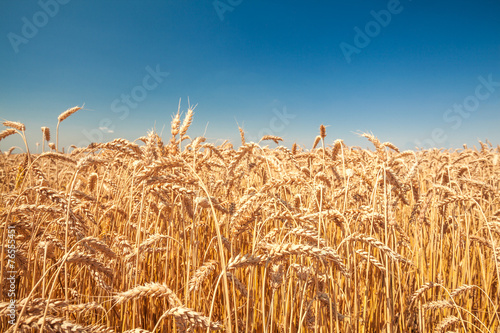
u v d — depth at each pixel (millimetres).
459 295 3875
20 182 4109
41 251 3025
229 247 3189
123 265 3229
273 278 2605
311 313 3035
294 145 5879
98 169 6488
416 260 4156
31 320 1405
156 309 3533
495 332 3711
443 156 8109
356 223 3318
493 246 3186
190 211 3209
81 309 2133
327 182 4094
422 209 4090
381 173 3145
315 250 1846
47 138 5145
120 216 4754
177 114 3168
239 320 3420
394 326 3135
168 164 2279
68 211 2184
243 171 5297
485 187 4805
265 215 3750
